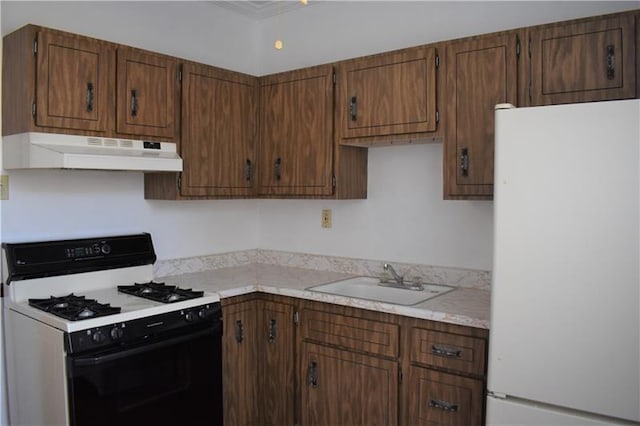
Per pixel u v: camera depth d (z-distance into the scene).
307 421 2.54
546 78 2.04
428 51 2.34
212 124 2.72
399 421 2.22
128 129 2.36
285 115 2.86
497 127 1.73
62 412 1.91
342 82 2.63
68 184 2.47
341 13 3.05
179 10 2.97
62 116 2.14
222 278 2.84
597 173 1.56
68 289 2.35
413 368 2.18
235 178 2.86
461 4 2.62
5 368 2.27
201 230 3.10
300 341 2.54
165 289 2.42
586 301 1.58
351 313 2.35
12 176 2.28
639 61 1.85
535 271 1.66
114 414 1.98
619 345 1.54
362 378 2.33
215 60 3.18
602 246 1.56
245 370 2.65
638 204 1.51
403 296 2.62
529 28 2.07
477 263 2.57
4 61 2.21
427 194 2.72
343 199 2.84
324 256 3.12
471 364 2.02
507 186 1.71
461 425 2.05
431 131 2.34
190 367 2.25
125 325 2.00
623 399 1.54
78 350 1.86
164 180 2.66
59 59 2.13
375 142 2.59
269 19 3.38
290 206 3.29
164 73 2.51
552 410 1.66
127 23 2.72
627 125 1.52
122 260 2.54
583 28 1.96
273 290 2.60
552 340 1.64
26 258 2.23
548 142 1.63
